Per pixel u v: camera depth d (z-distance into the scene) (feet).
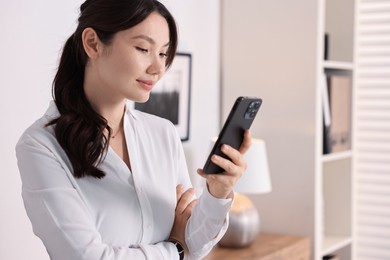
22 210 7.25
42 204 4.56
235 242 9.54
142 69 4.76
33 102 7.34
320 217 10.77
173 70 9.83
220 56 11.23
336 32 12.15
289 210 10.77
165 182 5.33
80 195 4.78
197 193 10.66
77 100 4.90
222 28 11.18
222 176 4.84
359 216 12.67
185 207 5.39
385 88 12.39
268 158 10.91
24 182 4.66
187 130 10.27
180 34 10.11
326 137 11.12
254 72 10.94
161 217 5.18
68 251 4.51
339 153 11.58
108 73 4.80
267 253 9.32
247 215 9.61
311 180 10.59
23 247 7.27
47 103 7.54
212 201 4.96
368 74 12.50
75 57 5.02
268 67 10.83
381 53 12.41
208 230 5.07
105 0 4.76
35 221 4.64
